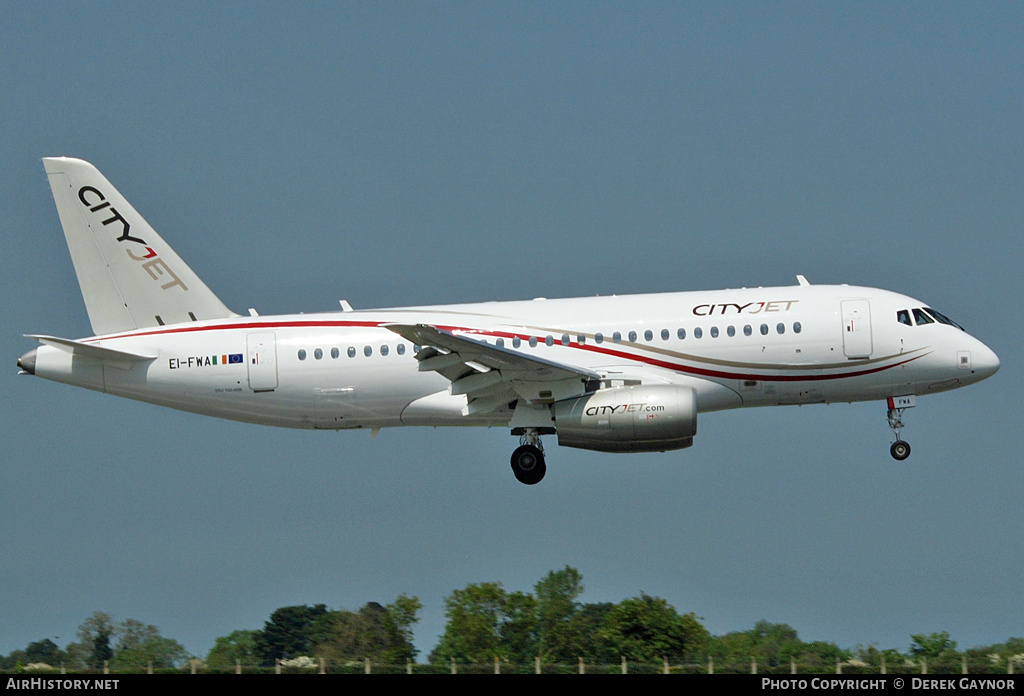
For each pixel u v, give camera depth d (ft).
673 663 253.03
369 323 343.67
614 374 326.24
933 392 335.06
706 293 337.52
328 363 340.80
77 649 275.59
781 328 326.24
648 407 316.40
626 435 319.06
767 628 258.57
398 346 339.36
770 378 327.67
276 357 342.64
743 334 326.65
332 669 253.85
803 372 327.06
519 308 339.36
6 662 272.92
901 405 336.49
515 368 317.01
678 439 320.29
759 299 332.39
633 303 335.88
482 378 321.73
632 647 258.78
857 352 325.62
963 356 325.83
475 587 272.72
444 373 319.88
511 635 267.18
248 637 274.36
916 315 328.70
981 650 249.55
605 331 330.34
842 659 250.57
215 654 272.92
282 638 273.95
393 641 269.64
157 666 269.64
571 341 330.13
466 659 263.90
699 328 328.08
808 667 244.01
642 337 328.90
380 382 339.77
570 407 322.34
